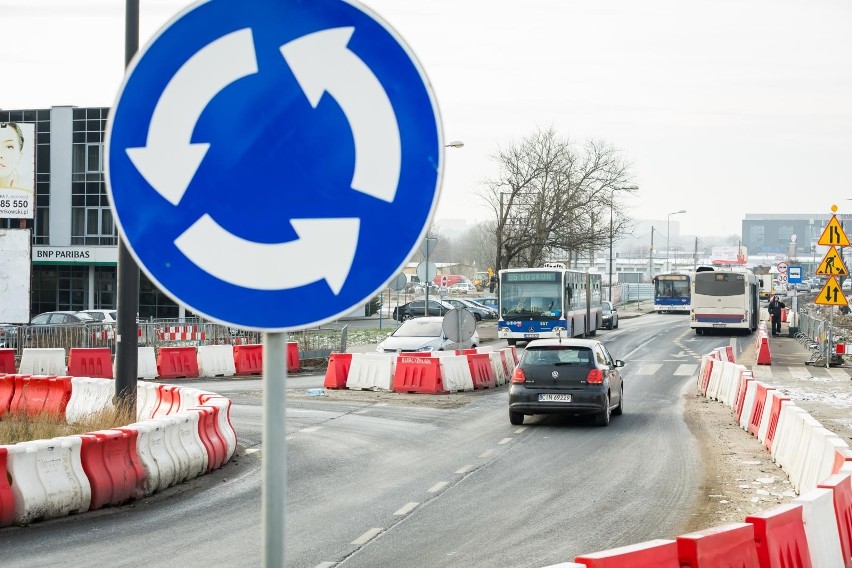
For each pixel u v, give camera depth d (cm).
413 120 247
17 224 6022
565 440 1788
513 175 6444
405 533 1046
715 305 5441
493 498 1241
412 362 2697
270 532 244
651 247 12838
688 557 560
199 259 246
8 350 2827
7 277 3017
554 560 921
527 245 6353
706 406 2388
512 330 4384
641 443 1745
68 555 941
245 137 246
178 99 246
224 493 1282
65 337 3142
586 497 1241
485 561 920
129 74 246
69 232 6016
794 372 3177
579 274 4819
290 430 1911
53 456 1130
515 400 1988
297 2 246
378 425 1995
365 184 247
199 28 246
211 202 246
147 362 2991
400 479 1387
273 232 246
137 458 1248
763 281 10994
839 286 3266
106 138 247
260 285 246
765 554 641
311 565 909
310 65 246
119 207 247
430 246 3781
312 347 3653
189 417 1405
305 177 246
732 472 1431
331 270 247
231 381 2975
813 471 1195
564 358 1998
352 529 1067
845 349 3391
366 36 246
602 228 6769
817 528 756
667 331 5956
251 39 246
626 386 2912
